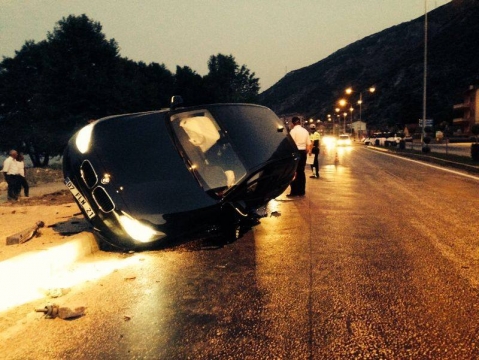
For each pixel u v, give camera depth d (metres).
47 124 34.44
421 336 2.94
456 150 34.72
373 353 2.73
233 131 6.05
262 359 2.69
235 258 5.04
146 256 5.22
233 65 88.88
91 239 5.55
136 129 5.49
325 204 8.89
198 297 3.80
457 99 118.38
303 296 3.75
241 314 3.40
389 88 172.75
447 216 7.35
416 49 192.25
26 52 51.31
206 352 2.80
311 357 2.70
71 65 34.22
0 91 49.81
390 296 3.70
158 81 65.50
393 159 25.88
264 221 7.25
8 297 3.92
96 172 5.09
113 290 4.07
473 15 171.25
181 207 4.96
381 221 7.03
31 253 4.65
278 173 6.74
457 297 3.63
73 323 3.36
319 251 5.25
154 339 3.02
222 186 5.45
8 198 12.48
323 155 31.98
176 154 5.39
